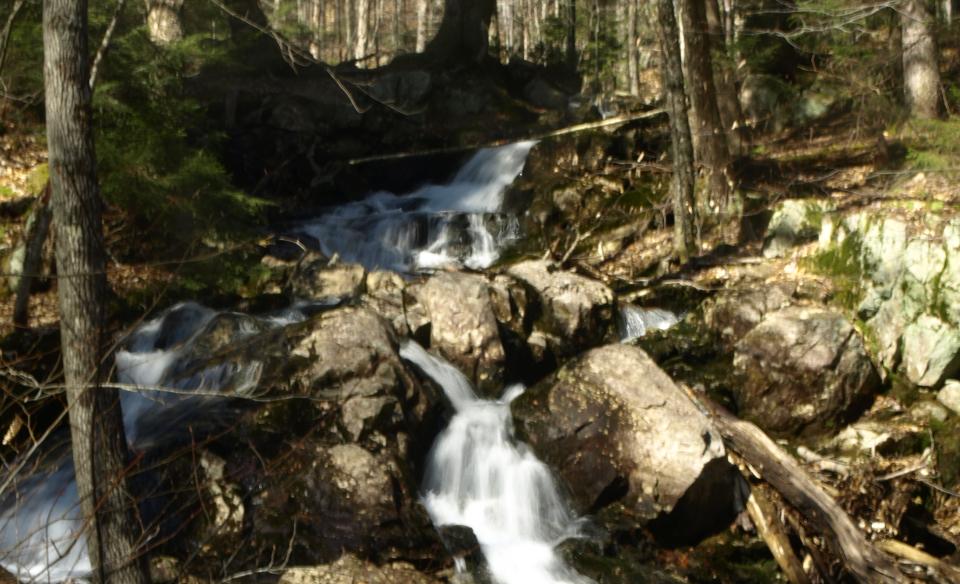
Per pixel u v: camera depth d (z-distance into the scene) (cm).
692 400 1144
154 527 823
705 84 1653
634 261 1559
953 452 1105
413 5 5869
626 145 1834
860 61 2083
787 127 2141
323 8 4344
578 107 2334
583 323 1299
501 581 899
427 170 2072
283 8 1955
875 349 1241
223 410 957
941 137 1517
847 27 1973
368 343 1041
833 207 1472
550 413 1053
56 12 663
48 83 667
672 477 987
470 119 2223
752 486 1027
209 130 1619
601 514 1004
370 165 1986
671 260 1540
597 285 1354
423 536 900
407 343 1153
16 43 1259
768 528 988
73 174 664
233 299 1323
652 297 1407
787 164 1858
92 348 655
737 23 2547
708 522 1006
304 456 922
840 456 1111
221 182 1282
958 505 1078
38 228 1124
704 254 1551
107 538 645
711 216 1638
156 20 1769
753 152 1991
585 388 1062
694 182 1630
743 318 1256
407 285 1333
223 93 1856
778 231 1501
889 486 1065
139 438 934
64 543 818
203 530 843
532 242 1645
